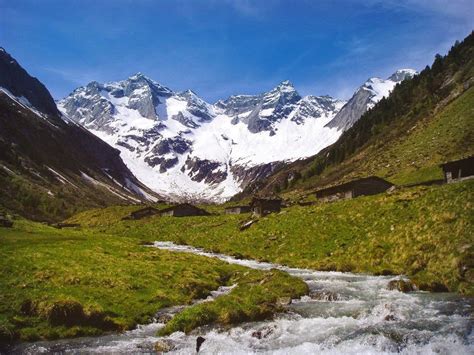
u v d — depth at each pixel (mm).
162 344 27406
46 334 29984
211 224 108125
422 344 24578
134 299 37781
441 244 44125
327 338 26516
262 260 63906
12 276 39938
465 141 118500
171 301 38531
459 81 188000
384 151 166500
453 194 53656
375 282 41656
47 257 47750
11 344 28531
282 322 30328
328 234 64375
